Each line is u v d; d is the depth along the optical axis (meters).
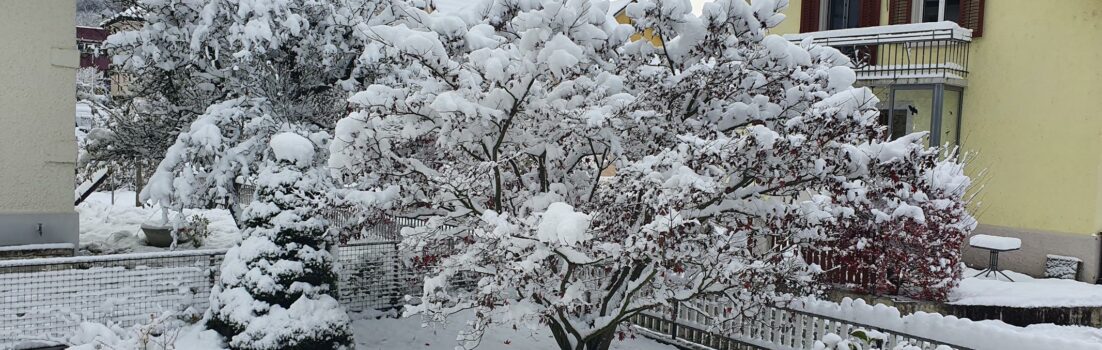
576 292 8.39
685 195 7.12
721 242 7.88
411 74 12.25
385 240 13.86
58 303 10.68
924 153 8.15
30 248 12.85
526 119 9.02
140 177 21.25
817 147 7.81
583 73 9.35
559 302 8.20
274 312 10.41
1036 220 16.05
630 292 8.49
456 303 9.62
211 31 12.64
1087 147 15.31
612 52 10.32
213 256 11.82
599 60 10.04
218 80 13.92
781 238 8.87
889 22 18.12
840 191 8.18
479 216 8.82
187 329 11.04
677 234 7.21
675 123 8.98
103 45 12.66
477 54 8.54
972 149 16.91
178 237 16.25
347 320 10.92
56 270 10.81
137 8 14.27
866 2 18.39
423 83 8.73
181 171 12.91
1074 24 15.45
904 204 9.11
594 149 9.31
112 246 15.88
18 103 13.05
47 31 13.23
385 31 9.12
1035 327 12.30
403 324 12.59
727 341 11.04
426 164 9.55
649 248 7.27
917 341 8.98
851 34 17.33
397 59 9.33
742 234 8.40
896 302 12.57
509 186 9.49
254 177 13.95
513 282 7.95
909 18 17.88
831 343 7.89
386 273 13.08
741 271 7.82
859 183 8.57
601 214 7.76
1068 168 15.58
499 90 8.59
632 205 7.79
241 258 10.64
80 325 10.29
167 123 14.91
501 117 8.38
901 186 8.30
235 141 12.98
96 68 20.77
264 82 13.14
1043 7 15.86
